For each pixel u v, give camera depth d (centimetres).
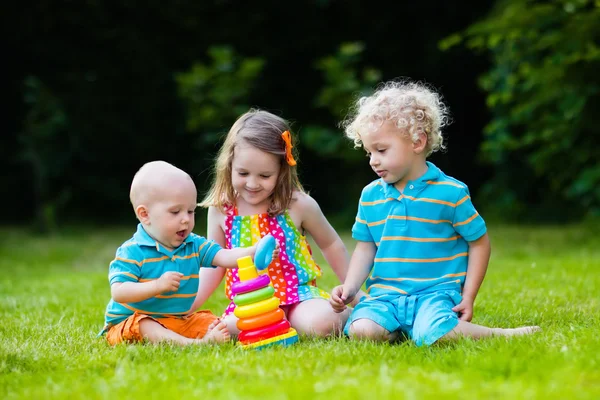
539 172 1088
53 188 1524
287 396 243
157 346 341
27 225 1505
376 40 1562
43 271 938
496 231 1188
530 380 257
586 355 286
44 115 1409
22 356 324
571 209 1360
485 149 1239
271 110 1555
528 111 1062
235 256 374
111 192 1553
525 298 486
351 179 1544
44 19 1450
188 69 1545
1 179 1523
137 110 1535
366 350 318
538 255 887
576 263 704
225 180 405
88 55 1504
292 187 409
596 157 1030
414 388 245
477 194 1609
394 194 379
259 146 383
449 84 1589
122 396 254
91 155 1515
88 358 319
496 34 975
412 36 1563
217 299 542
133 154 1561
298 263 409
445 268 375
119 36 1488
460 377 263
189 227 366
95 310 494
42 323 442
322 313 383
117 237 1308
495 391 242
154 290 346
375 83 1436
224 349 337
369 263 391
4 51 1470
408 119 365
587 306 448
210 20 1523
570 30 912
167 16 1488
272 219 407
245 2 1516
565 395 236
